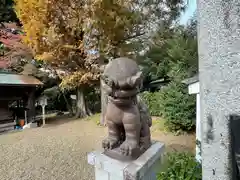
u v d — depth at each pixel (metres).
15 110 8.08
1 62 9.09
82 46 7.70
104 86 1.60
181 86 5.60
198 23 0.86
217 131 0.78
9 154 4.61
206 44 0.80
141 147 1.66
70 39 7.99
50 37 7.29
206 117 0.81
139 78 1.49
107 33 7.02
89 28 6.95
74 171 3.59
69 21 7.45
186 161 2.19
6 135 6.52
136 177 1.34
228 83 0.75
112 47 7.18
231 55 0.73
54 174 3.49
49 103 12.34
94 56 7.68
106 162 1.51
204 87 0.82
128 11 7.00
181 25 9.33
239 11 0.71
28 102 8.04
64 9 7.44
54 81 10.55
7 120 7.48
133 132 1.59
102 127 7.33
